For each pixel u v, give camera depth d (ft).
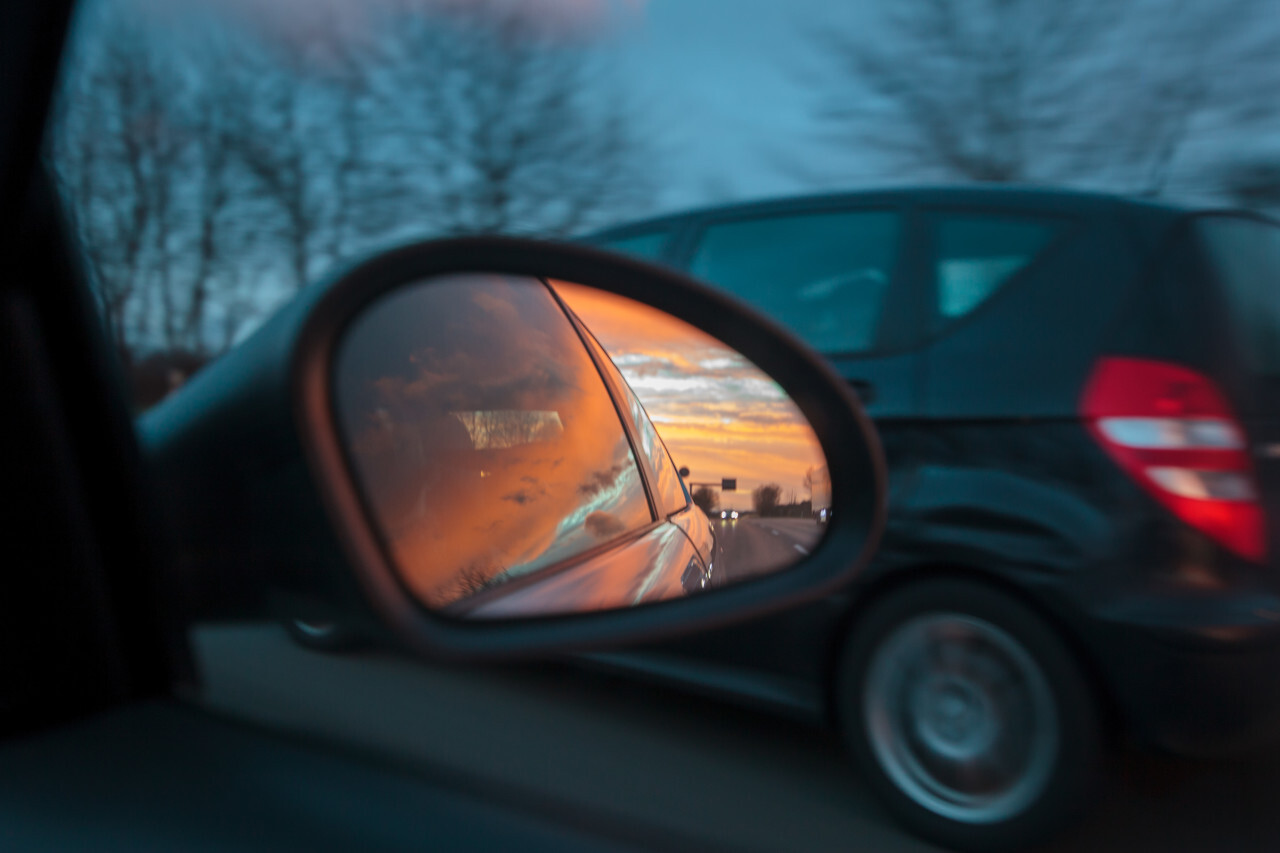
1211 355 7.39
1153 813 7.90
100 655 3.98
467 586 4.09
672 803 7.70
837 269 9.43
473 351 4.81
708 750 8.77
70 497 3.95
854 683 8.41
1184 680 6.99
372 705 6.40
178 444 3.73
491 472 4.65
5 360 3.80
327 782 3.90
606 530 5.42
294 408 3.30
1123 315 7.67
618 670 9.61
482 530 4.36
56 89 3.48
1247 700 6.98
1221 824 7.71
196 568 3.72
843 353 9.02
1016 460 7.82
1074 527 7.45
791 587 5.71
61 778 3.59
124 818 3.45
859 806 8.29
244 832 3.51
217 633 4.00
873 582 8.34
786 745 9.11
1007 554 7.64
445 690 8.25
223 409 3.57
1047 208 8.39
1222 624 6.96
